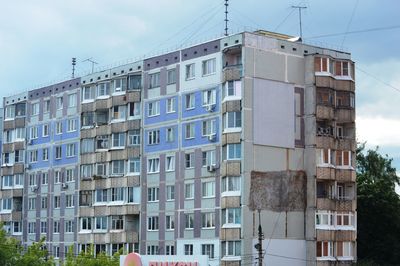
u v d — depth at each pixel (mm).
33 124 103000
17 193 103812
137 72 85250
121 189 85938
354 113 77375
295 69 75125
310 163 74062
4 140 107812
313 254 72438
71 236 93062
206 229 74312
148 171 82750
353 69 78312
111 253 85625
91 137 91562
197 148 76562
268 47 73562
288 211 72562
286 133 73562
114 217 86312
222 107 73500
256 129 71875
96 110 90938
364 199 87750
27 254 67812
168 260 64688
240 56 73000
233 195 71250
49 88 100688
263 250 70250
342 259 74250
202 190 75438
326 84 75250
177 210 78188
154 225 81000
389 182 92125
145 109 84000
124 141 86438
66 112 96875
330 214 74188
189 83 78438
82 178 91938
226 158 72312
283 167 73000
